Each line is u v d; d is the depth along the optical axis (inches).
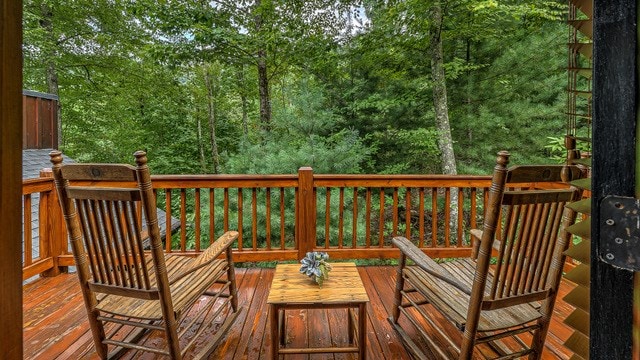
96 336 74.2
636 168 23.9
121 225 65.6
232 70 375.6
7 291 28.6
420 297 106.5
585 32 42.3
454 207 253.1
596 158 25.7
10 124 28.2
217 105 453.7
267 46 260.7
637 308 23.8
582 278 34.3
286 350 71.2
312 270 77.6
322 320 96.3
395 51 260.7
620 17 24.5
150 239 63.4
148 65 369.4
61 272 129.4
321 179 128.8
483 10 213.5
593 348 26.0
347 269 86.2
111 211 65.0
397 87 277.9
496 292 61.9
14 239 29.1
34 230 140.9
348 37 266.4
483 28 248.2
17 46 28.6
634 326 23.9
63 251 128.1
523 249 60.1
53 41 316.8
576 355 35.8
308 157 192.1
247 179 127.2
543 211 58.4
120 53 362.6
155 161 437.7
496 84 265.3
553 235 61.1
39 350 82.0
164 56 260.4
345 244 180.4
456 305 68.7
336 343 84.8
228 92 433.7
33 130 233.1
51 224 125.4
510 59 253.9
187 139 453.7
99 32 345.7
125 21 347.9
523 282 62.2
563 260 63.4
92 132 410.0
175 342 69.2
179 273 82.4
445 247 133.6
